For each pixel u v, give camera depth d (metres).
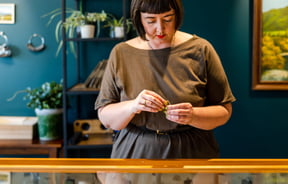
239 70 2.80
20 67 2.79
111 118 1.37
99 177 0.89
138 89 1.38
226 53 2.79
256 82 2.79
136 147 1.39
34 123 2.62
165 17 1.26
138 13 1.31
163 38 1.32
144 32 1.37
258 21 2.73
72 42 2.67
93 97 2.82
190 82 1.36
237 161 0.97
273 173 0.90
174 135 1.37
